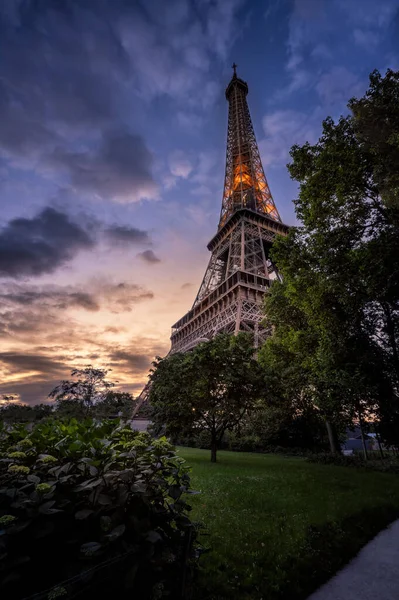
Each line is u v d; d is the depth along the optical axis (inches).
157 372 968.3
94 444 161.6
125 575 129.8
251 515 341.1
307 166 692.7
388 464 818.2
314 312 682.2
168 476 175.8
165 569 160.2
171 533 165.0
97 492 141.6
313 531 296.7
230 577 214.4
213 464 773.3
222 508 369.7
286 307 1038.4
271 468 722.2
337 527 316.5
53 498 137.3
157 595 133.3
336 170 595.8
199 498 408.2
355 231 629.9
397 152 500.7
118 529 128.5
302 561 241.6
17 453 145.3
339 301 643.5
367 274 580.4
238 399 849.5
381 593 216.7
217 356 862.5
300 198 684.1
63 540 135.9
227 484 501.7
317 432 1485.0
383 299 620.7
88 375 1780.3
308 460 939.3
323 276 637.9
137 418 1817.2
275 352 1067.3
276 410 1277.1
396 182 502.9
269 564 234.8
